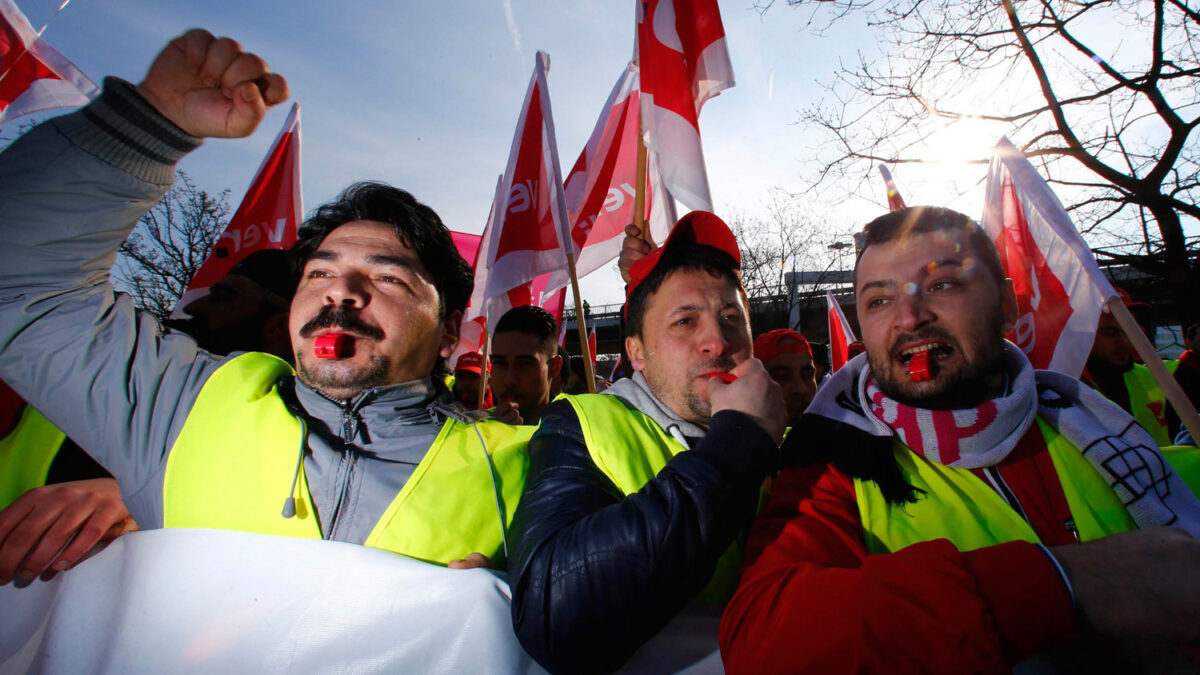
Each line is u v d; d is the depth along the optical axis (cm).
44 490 123
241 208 305
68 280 124
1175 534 89
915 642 81
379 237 149
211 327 218
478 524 130
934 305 122
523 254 270
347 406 138
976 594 82
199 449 126
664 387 141
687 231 154
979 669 78
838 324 424
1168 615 82
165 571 115
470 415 154
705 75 246
